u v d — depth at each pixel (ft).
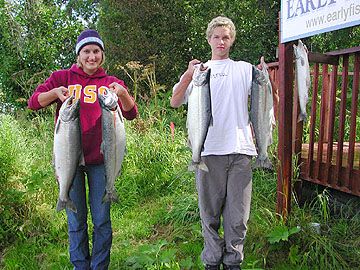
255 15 42.37
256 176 17.60
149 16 39.88
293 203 15.53
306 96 12.05
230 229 11.32
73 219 11.47
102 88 11.28
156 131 22.95
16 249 14.85
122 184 19.51
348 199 15.87
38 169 17.78
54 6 45.91
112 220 17.21
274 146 17.35
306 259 12.79
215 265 11.50
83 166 11.32
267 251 13.37
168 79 39.93
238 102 11.00
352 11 11.34
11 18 38.88
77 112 10.35
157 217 17.08
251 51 41.52
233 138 10.91
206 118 10.61
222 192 11.27
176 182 19.93
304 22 12.87
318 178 16.19
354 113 14.61
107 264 11.83
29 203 16.42
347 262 13.12
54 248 14.97
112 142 10.44
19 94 38.11
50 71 39.37
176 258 13.92
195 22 40.81
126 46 39.11
